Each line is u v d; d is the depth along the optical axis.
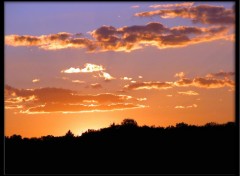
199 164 31.78
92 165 33.84
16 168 32.12
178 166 31.78
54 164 34.22
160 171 30.73
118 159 35.81
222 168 30.11
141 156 36.47
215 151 33.84
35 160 34.59
